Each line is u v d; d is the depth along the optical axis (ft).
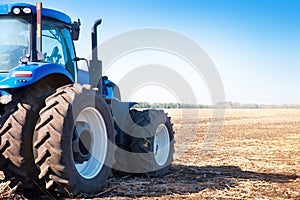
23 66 15.35
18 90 15.74
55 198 15.46
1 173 18.86
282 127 74.59
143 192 17.52
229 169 25.25
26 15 17.17
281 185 19.66
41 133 14.73
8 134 14.79
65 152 14.84
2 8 17.11
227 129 68.44
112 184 18.92
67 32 19.51
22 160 14.82
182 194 17.33
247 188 18.76
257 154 33.60
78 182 15.60
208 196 17.04
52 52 18.43
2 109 16.12
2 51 17.08
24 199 15.08
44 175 14.73
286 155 32.86
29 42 17.08
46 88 16.35
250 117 121.90
